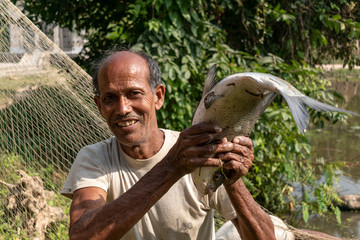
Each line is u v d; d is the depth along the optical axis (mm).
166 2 4391
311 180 5348
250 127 1325
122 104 1417
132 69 1431
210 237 1612
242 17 5195
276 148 5270
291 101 1101
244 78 1194
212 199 1585
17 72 3168
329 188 5293
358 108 10648
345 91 11344
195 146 1263
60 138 3086
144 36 4539
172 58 4453
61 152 3184
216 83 1313
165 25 4469
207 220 1608
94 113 2977
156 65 1540
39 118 3369
